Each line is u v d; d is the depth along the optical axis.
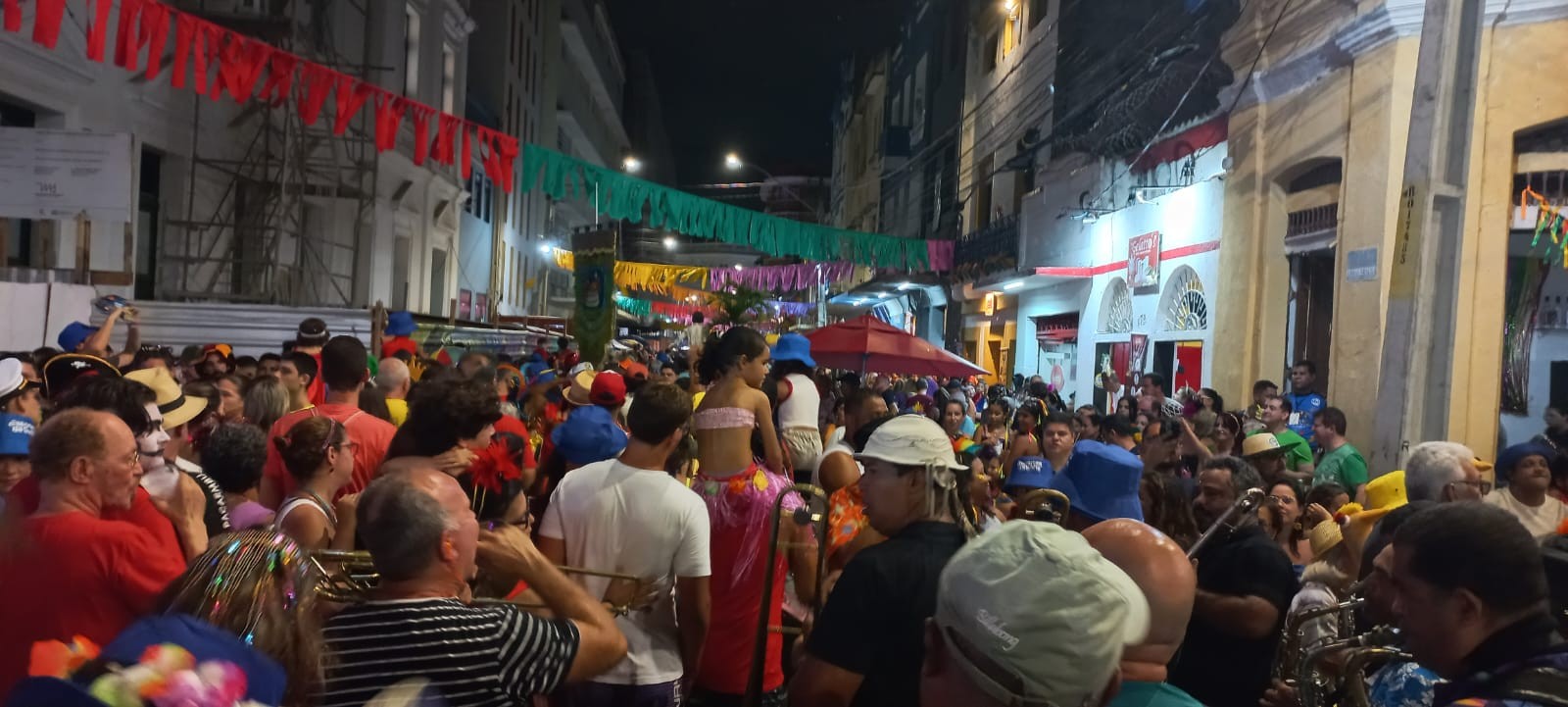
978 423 12.81
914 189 36.03
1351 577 4.17
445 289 25.06
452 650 2.26
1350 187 9.88
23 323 8.37
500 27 32.34
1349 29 9.71
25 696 1.22
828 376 10.28
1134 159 15.44
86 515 2.73
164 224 13.39
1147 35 15.68
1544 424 9.37
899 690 2.61
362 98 8.03
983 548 1.68
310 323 7.30
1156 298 14.48
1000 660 1.55
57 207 8.33
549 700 3.69
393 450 3.60
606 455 4.87
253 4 14.48
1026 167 21.84
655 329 46.25
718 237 17.06
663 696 3.74
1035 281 18.91
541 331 19.86
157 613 1.95
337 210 18.19
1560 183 8.59
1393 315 7.12
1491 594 2.03
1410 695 2.54
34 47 10.05
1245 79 11.76
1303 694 2.88
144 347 7.26
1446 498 4.24
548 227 42.94
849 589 2.69
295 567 2.04
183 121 13.55
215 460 3.82
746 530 4.44
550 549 3.77
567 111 43.69
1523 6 8.57
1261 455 6.34
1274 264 11.59
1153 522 4.32
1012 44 24.70
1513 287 9.73
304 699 1.96
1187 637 3.73
